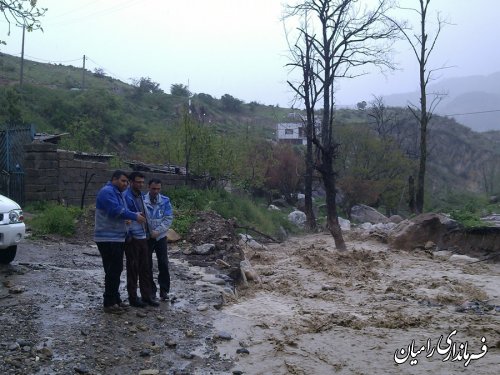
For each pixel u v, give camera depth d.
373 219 32.81
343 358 6.86
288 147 37.66
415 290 11.65
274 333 7.79
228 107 76.00
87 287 9.02
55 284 9.03
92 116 43.59
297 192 37.56
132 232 8.10
